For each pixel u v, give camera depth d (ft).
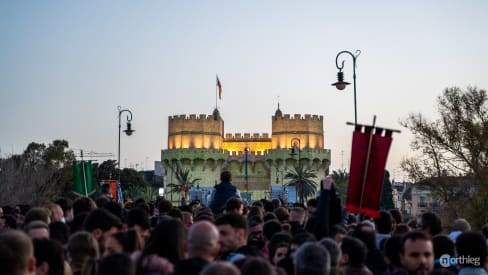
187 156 472.85
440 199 166.71
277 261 30.55
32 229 30.14
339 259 26.12
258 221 39.34
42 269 24.82
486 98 159.63
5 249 19.19
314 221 37.55
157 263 23.85
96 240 28.96
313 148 476.54
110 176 357.00
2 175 202.49
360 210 38.73
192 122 485.97
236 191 58.29
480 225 148.77
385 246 29.32
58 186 255.91
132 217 33.19
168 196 463.83
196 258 22.97
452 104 161.27
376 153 38.81
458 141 158.20
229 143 507.30
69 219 46.14
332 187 35.32
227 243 28.96
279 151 470.39
